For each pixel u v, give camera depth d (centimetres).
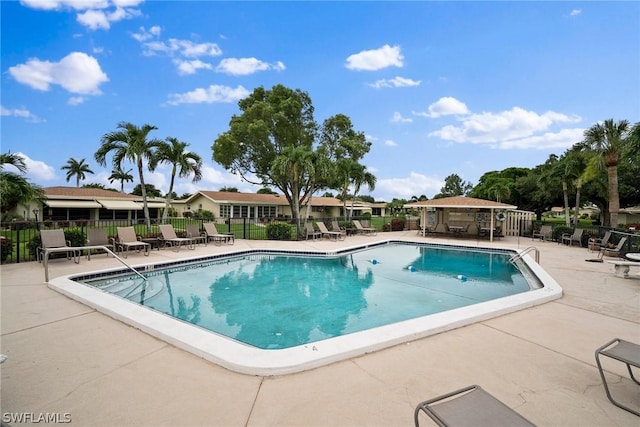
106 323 479
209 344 385
